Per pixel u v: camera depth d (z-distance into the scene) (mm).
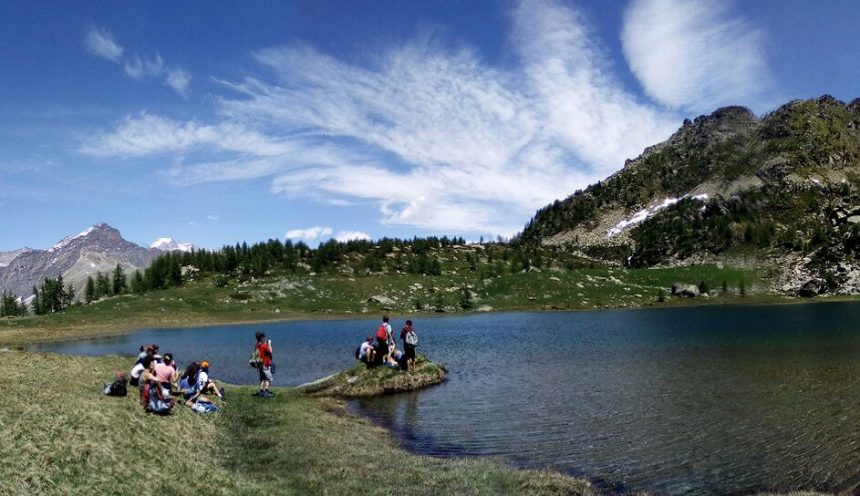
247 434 21484
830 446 18953
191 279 157375
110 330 94438
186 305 121812
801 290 146625
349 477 16625
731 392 28688
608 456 19125
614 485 16375
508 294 141375
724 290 148875
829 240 168750
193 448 18266
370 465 17906
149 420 19609
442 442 21594
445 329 82625
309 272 164250
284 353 54406
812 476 16375
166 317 111750
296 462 18000
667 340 57375
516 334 71688
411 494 15328
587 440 21156
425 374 35031
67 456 14109
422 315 119750
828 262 156750
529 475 17047
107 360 34406
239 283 148750
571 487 16000
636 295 142375
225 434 21109
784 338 54250
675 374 35281
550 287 145250
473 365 43250
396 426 24312
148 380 21125
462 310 128625
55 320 106562
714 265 176500
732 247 193125
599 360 43812
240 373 42125
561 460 18922
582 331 73375
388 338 35688
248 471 16938
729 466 17531
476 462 18562
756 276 163500
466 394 31234
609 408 26344
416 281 152750
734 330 65438
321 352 55125
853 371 33344
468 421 24906
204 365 26359
